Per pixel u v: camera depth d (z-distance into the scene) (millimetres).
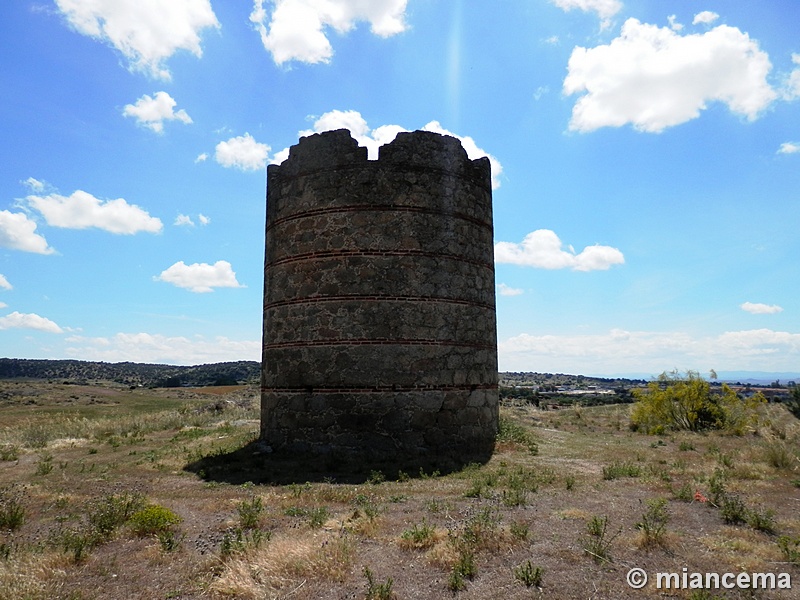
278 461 14750
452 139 17281
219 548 7668
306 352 16031
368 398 15391
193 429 22375
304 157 16969
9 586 6164
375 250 15945
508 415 26422
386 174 16281
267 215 18438
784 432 20078
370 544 7676
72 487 12211
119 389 68312
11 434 23000
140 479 13062
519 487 10945
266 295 17844
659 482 11367
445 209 16766
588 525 8094
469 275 17109
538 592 6141
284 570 6707
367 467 13883
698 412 23922
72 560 7215
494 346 18016
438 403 15805
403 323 15719
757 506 9445
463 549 7125
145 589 6441
